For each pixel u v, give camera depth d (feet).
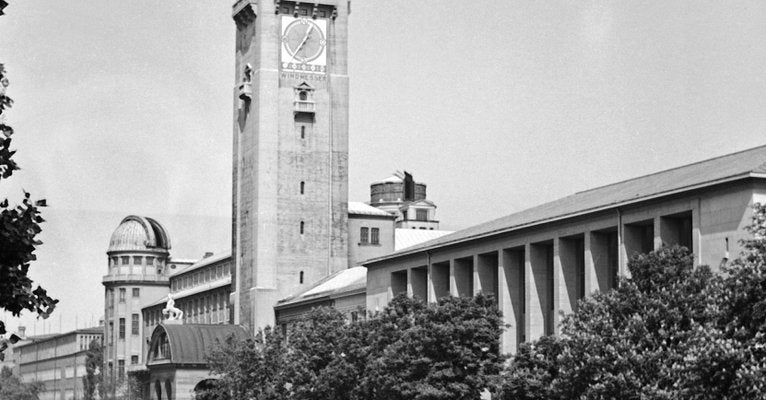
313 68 569.23
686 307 204.44
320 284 539.29
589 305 223.71
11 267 105.09
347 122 572.51
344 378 340.59
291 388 383.45
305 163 565.53
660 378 196.65
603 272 312.71
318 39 570.87
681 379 190.70
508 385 252.21
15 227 104.88
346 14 574.97
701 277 211.61
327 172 567.59
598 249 312.71
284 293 558.56
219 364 453.17
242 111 587.68
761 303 179.32
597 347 206.39
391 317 324.39
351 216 572.92
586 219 313.32
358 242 573.74
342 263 567.18
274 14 565.53
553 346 245.04
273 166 561.43
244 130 585.22
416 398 280.10
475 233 370.12
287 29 566.36
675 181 295.07
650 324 205.67
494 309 293.02
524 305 351.25
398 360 288.30
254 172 565.53
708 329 187.11
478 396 282.36
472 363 282.15
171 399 564.30
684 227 287.28
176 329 569.64
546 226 330.54
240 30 591.78
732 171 268.00
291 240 561.43
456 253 377.50
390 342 320.50
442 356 283.79
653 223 292.40
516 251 353.92
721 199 264.93
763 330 182.09
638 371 200.85
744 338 183.93
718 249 264.52
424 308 300.81
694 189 270.46
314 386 351.46
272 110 561.84
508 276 352.90
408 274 407.03
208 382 466.70
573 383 210.18
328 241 565.53
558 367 231.50
